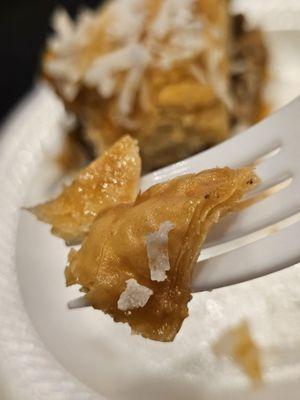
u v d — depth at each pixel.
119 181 0.08
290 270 0.09
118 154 0.08
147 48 0.12
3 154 0.12
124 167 0.08
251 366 0.08
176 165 0.08
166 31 0.12
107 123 0.12
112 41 0.12
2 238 0.10
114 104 0.12
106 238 0.07
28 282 0.10
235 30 0.13
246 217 0.07
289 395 0.08
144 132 0.12
